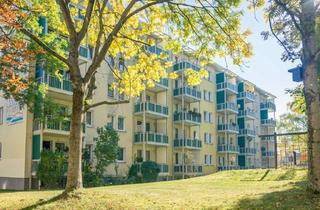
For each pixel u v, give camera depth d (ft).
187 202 34.47
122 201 34.86
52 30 56.54
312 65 29.58
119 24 39.81
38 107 68.49
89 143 99.50
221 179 69.31
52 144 90.48
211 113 161.07
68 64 37.91
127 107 115.14
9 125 93.20
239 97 187.62
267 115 211.20
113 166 106.63
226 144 160.66
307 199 29.09
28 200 37.63
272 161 207.41
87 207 32.89
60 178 82.48
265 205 30.04
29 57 41.32
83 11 50.62
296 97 52.85
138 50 51.13
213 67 164.45
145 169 105.60
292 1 31.48
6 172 92.07
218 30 43.62
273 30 33.99
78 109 37.68
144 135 114.93
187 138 136.77
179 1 45.19
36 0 46.52
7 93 56.85
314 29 29.91
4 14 34.17
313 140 29.43
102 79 105.91
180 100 143.33
